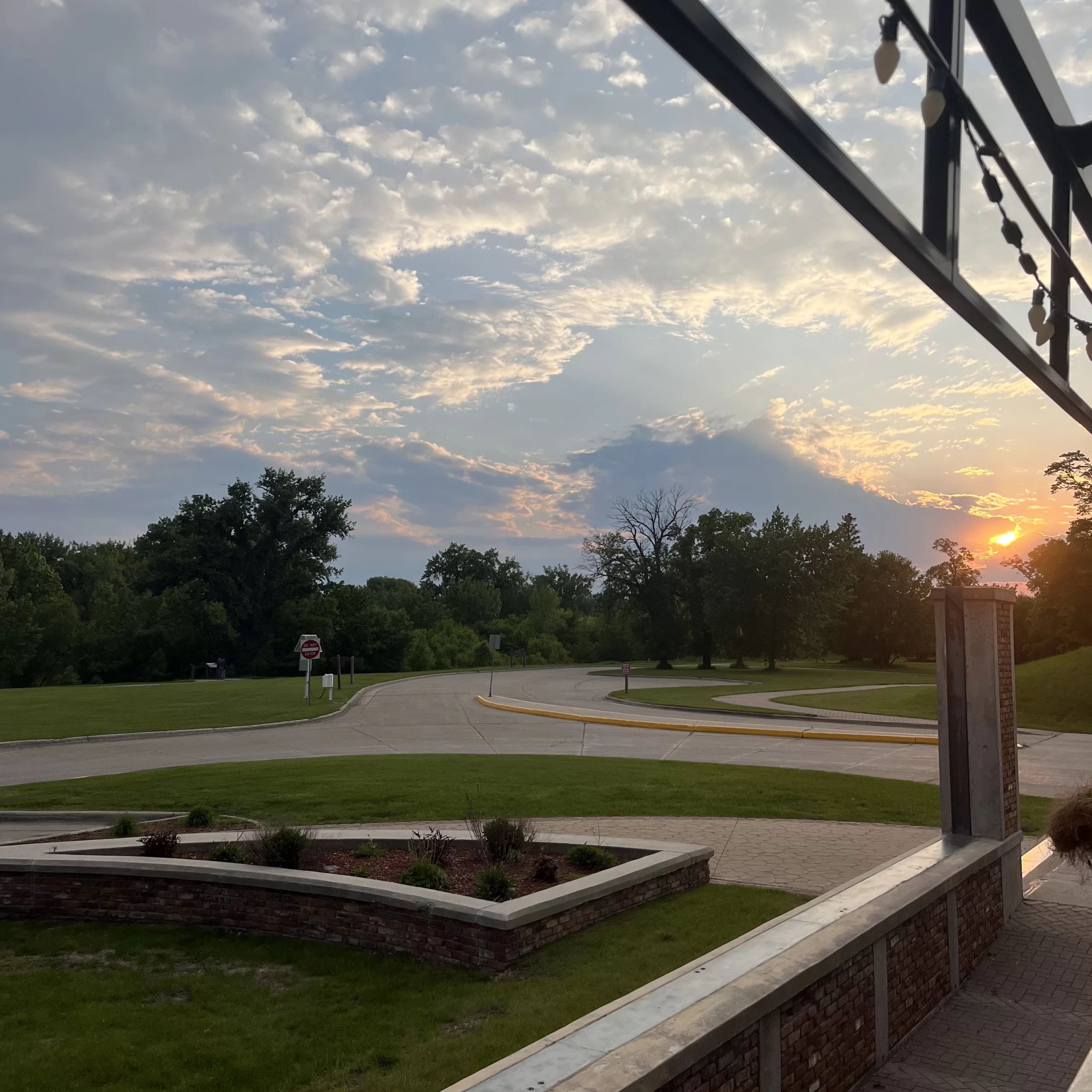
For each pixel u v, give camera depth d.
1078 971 7.48
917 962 6.43
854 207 2.47
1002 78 3.47
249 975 7.13
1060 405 4.80
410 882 8.27
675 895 9.12
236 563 82.62
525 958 7.23
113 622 79.62
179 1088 5.36
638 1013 4.22
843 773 17.50
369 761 18.94
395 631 84.00
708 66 1.85
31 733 24.73
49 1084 5.38
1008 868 8.72
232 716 29.72
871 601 84.56
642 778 16.31
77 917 8.63
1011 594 9.11
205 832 11.26
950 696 8.83
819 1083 4.96
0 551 77.81
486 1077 3.57
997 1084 5.52
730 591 67.00
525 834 9.91
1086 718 28.84
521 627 109.06
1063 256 4.10
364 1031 6.04
